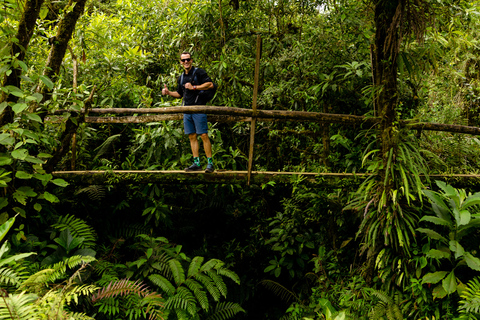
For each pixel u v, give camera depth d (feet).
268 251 17.70
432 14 10.39
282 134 17.63
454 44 14.85
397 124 11.41
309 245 15.70
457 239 10.75
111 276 11.28
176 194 17.34
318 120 12.16
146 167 15.28
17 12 10.25
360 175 12.59
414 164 11.07
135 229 14.88
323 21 15.58
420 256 10.91
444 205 10.69
